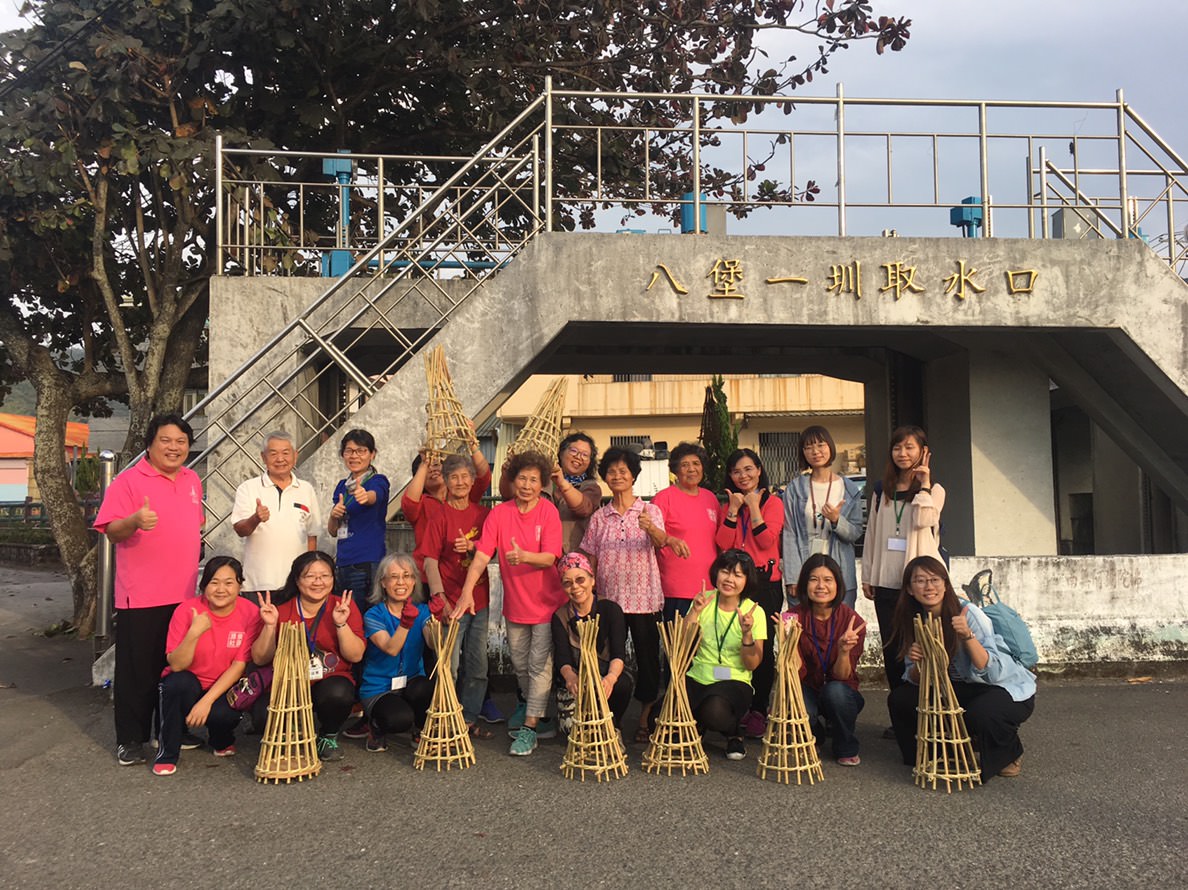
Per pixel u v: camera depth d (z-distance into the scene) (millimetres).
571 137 11234
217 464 7363
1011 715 4559
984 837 3873
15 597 13797
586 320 6914
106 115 9109
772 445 24391
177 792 4535
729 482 5699
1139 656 7020
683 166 11656
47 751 5312
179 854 3750
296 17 9516
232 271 9883
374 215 11680
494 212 7574
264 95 10289
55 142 9141
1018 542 8820
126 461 9750
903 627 4910
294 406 7469
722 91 11172
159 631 5059
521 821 4082
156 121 10195
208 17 9336
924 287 7215
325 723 5020
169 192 10516
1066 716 5914
